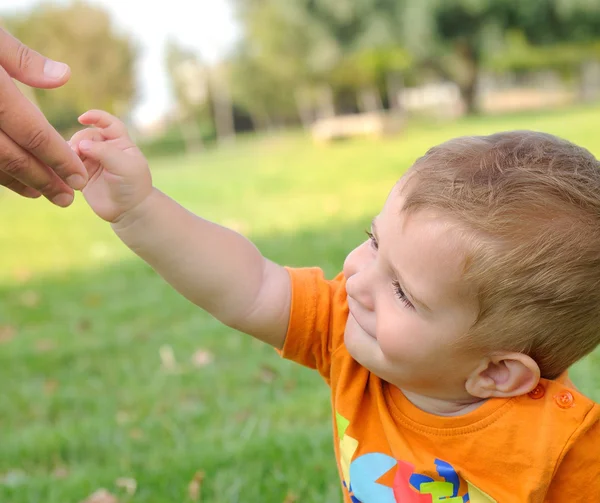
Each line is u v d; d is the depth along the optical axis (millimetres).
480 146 1306
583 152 1321
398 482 1409
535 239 1199
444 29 22703
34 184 1339
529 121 15992
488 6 21812
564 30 22953
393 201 1312
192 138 34781
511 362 1294
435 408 1404
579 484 1343
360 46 22766
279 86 32031
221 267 1488
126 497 2297
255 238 5895
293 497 2170
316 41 23547
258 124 37219
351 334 1402
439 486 1381
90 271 5852
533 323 1244
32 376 3582
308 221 6473
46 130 1244
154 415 2943
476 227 1204
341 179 9625
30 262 6609
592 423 1317
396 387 1461
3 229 9094
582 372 2674
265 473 2330
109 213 1431
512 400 1342
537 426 1320
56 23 27531
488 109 26484
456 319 1249
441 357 1288
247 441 2498
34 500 2346
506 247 1196
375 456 1444
